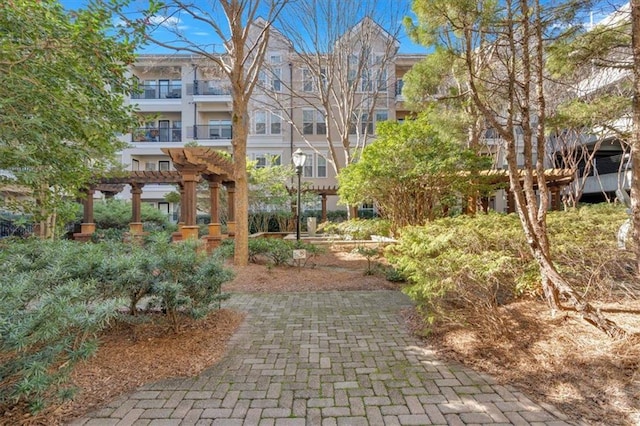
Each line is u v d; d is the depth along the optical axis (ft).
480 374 9.04
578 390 7.89
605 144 45.83
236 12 22.86
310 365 9.76
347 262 26.45
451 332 11.46
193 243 13.37
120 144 16.89
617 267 11.61
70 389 7.09
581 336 9.75
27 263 9.96
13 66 10.10
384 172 25.73
